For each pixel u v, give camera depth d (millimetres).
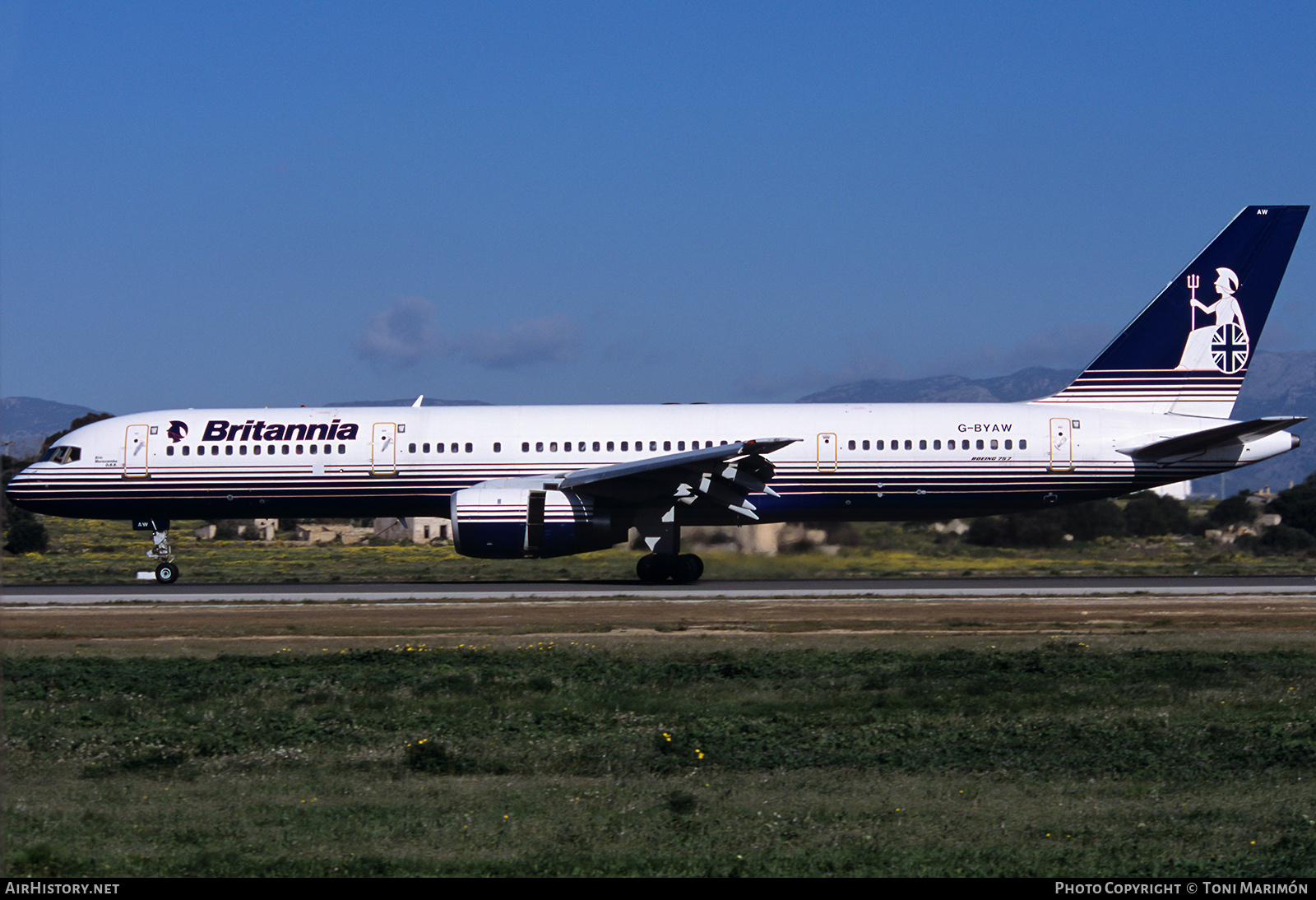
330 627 87375
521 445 120000
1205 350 122875
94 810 40375
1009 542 172500
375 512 122750
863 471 118562
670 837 36375
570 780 44938
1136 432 120375
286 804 41000
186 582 131375
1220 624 87500
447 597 105812
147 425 122000
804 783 43812
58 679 66250
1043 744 49594
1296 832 36812
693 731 52281
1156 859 33938
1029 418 120438
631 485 114188
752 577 130375
